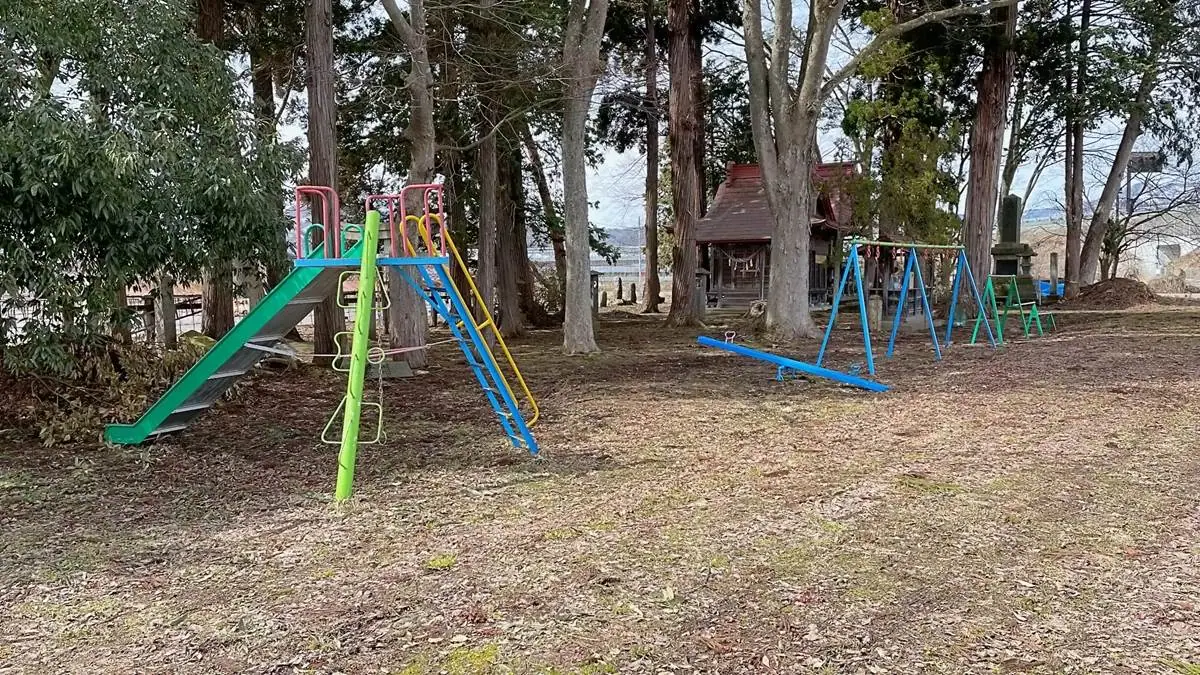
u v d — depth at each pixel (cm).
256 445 670
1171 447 588
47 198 612
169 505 504
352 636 313
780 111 1416
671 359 1280
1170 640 296
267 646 307
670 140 1938
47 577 385
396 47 1327
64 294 642
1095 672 274
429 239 609
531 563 383
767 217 2538
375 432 722
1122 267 3959
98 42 705
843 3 1362
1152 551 385
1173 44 2003
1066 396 806
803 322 1484
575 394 934
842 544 400
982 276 1673
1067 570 363
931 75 1662
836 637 301
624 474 553
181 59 773
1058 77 2041
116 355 775
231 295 1161
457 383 1045
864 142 1591
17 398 711
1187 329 1403
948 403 795
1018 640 298
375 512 478
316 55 1049
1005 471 532
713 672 278
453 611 332
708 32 2014
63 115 608
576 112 1348
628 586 352
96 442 665
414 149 1113
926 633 304
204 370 611
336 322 1127
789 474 541
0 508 496
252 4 1334
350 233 621
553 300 2241
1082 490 486
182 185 691
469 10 1198
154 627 327
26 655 306
